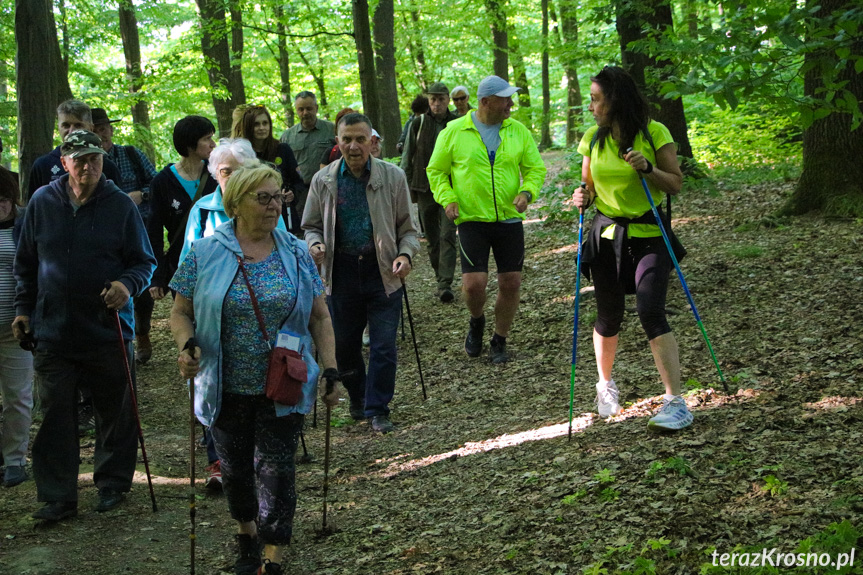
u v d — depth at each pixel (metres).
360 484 4.77
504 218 6.58
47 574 3.62
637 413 4.85
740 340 5.84
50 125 6.43
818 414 4.20
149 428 6.04
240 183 3.38
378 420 5.69
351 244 5.63
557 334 7.21
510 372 6.49
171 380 7.27
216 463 4.76
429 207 9.07
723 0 4.38
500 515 3.88
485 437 5.16
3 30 14.13
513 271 6.63
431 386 6.53
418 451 5.18
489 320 8.01
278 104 21.48
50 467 4.21
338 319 5.75
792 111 4.26
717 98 4.11
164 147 20.66
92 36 17.58
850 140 8.61
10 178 4.94
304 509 4.49
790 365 5.10
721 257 8.04
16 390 4.79
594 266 4.69
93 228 4.29
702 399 4.77
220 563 3.80
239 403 3.42
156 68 15.24
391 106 14.85
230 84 14.91
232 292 3.36
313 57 21.95
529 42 22.72
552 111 20.95
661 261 4.44
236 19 13.72
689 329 6.33
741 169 11.99
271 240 3.53
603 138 4.48
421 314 8.64
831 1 6.11
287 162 6.70
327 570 3.69
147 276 4.40
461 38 22.91
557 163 18.55
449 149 6.62
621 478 3.92
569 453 4.45
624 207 4.50
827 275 6.87
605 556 3.19
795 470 3.58
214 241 3.45
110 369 4.34
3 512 4.38
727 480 3.63
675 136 11.66
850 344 5.23
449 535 3.82
